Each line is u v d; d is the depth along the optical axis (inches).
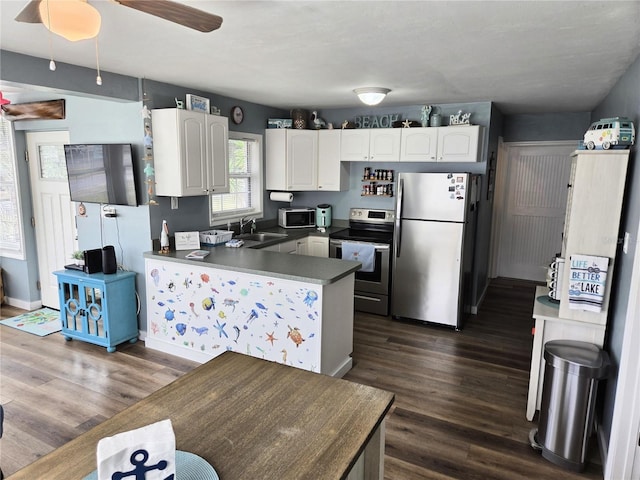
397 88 153.3
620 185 97.6
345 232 208.7
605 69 120.0
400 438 105.6
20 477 44.9
